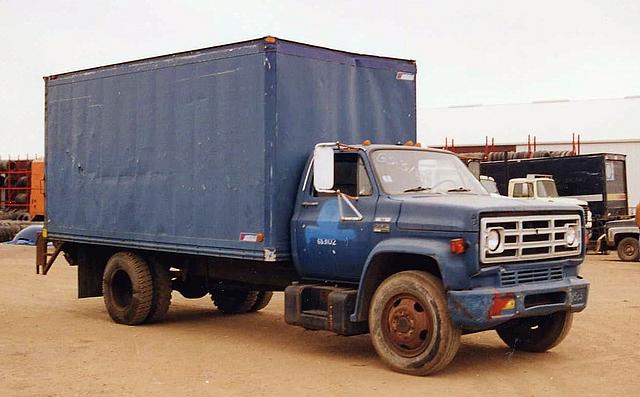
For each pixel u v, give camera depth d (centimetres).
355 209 912
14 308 1383
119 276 1216
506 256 831
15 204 3647
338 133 1030
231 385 810
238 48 1005
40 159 3769
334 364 912
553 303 877
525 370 878
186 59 1084
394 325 856
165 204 1118
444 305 823
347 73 1044
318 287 943
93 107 1257
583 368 886
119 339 1079
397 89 1105
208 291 1278
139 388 799
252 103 986
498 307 811
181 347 1021
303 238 957
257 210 976
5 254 2536
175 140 1102
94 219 1251
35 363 920
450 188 954
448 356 823
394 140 1100
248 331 1148
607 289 1623
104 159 1233
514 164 3072
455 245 811
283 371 877
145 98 1155
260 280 1091
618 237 2447
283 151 971
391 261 899
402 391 782
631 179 3941
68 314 1313
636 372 866
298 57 988
